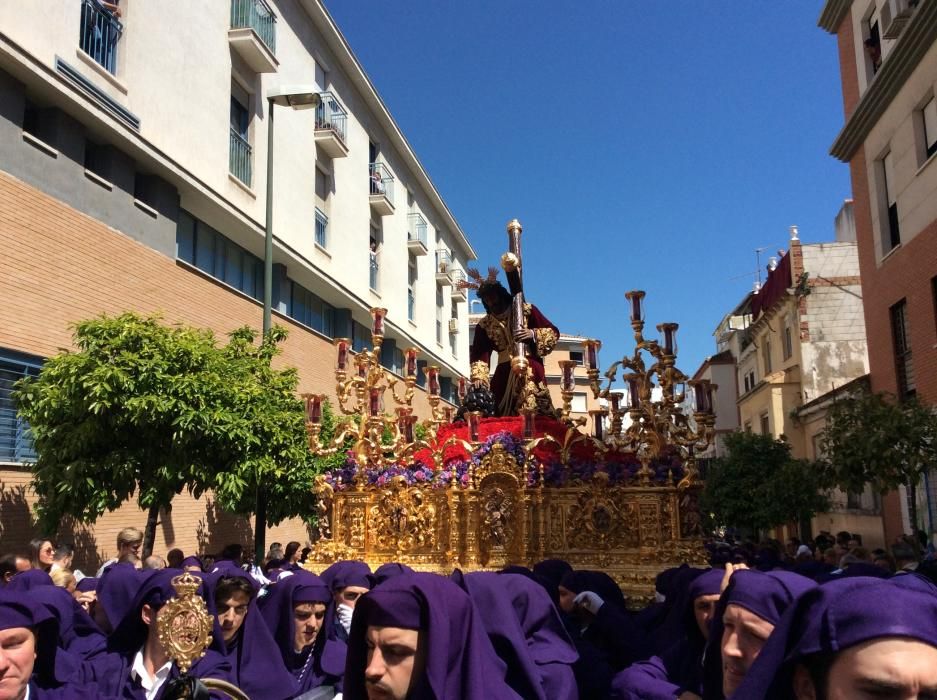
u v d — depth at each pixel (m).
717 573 3.92
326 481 8.85
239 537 17.73
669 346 8.61
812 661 2.12
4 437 10.93
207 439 9.90
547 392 10.41
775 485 21.02
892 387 17.64
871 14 18.95
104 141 13.33
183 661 3.32
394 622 2.87
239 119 18.16
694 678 3.81
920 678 1.92
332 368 23.06
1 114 10.90
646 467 8.09
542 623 4.11
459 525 8.17
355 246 24.38
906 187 16.83
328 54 23.08
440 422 10.51
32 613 3.45
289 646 4.67
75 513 9.88
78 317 12.30
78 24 12.32
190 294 15.71
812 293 27.05
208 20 16.45
